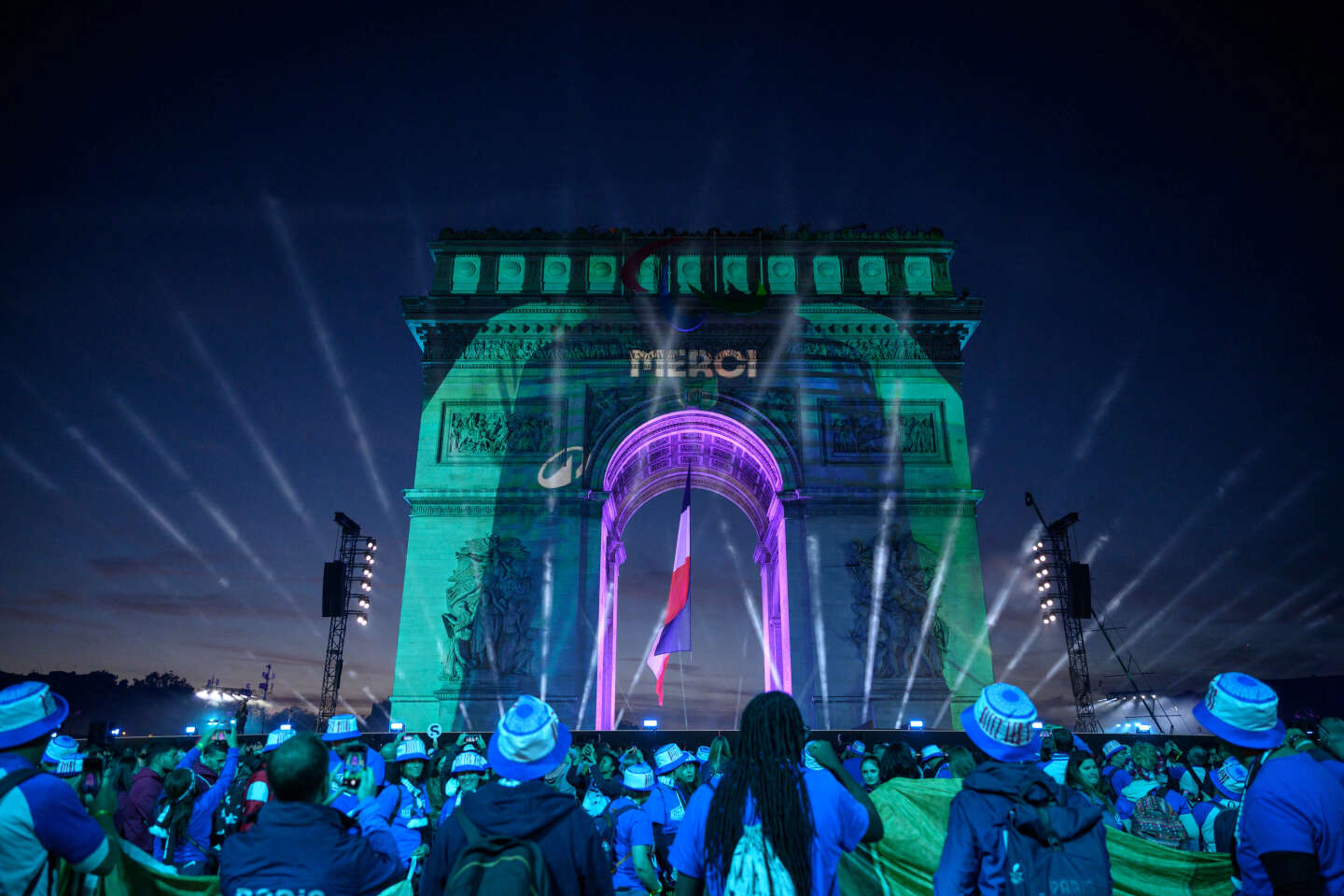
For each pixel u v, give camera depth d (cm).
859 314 6881
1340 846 781
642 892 1536
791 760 762
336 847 795
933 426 6675
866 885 1198
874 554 6338
